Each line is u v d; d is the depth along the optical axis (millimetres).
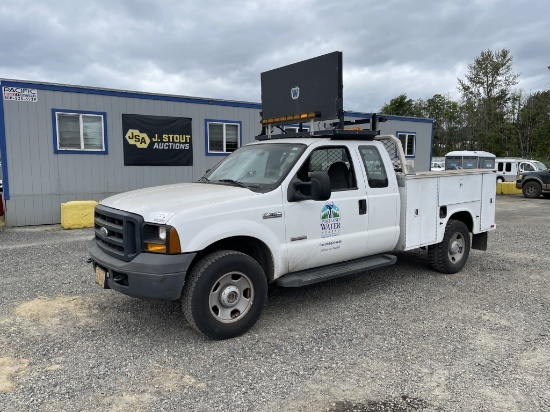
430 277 6281
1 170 11859
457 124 53250
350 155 5156
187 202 4051
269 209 4336
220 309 4109
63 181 11641
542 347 3957
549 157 45281
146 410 2979
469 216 6742
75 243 8812
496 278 6246
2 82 10578
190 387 3275
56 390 3215
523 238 9477
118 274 4027
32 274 6336
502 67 50250
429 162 20469
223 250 4168
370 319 4648
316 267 4906
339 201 4910
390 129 18688
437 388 3256
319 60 5156
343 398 3125
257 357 3766
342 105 5016
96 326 4426
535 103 46375
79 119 11695
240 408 3002
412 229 5715
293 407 3016
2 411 2941
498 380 3371
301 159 4695
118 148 12344
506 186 23844
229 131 14289
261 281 4289
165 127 13031
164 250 3775
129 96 12336
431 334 4250
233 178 5027
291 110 5645
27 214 11258
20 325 4426
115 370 3527
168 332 4289
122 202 4301
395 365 3615
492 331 4320
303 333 4277
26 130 11016
